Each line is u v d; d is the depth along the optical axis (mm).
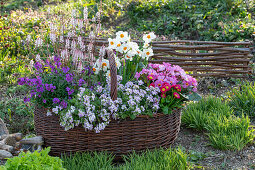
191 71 5172
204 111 3656
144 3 7934
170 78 3039
